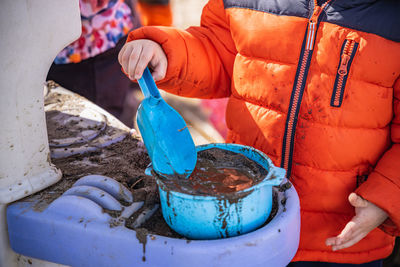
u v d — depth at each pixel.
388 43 0.94
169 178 0.70
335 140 1.02
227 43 1.24
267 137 1.10
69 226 0.71
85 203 0.72
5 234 0.79
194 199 0.62
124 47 0.99
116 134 1.08
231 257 0.63
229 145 0.83
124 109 2.15
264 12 1.07
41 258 0.76
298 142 1.06
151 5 2.76
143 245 0.66
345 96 0.99
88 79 1.91
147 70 0.91
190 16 3.59
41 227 0.73
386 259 1.54
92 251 0.70
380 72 0.96
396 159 0.98
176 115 0.78
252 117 1.13
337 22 0.97
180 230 0.67
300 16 1.02
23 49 0.72
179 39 1.13
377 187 0.95
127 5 1.98
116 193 0.78
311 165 1.06
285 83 1.05
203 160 0.80
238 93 1.17
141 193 0.80
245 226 0.65
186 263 0.64
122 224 0.70
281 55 1.05
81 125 1.10
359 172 1.05
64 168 0.91
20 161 0.77
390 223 0.97
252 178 0.73
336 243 0.93
